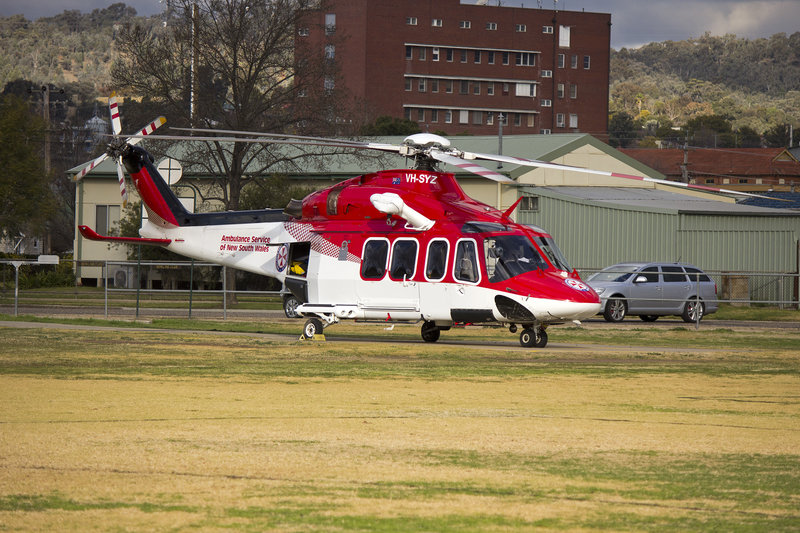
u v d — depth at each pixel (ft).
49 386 150.71
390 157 589.73
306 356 206.80
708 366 196.03
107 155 289.33
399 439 108.88
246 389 150.41
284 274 266.36
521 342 242.37
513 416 126.52
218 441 106.11
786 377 176.55
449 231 237.86
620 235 526.57
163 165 435.94
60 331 269.64
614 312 379.35
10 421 116.98
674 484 88.53
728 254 512.22
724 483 89.04
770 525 75.36
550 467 95.30
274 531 72.33
